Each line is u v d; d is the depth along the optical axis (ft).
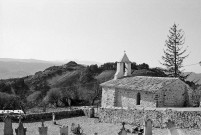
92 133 114.21
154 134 105.70
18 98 231.50
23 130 82.33
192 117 110.22
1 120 134.41
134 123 125.49
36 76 317.42
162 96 132.05
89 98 235.20
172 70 239.50
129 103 142.61
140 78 150.30
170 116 114.73
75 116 151.12
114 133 112.47
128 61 163.53
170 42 239.50
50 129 122.72
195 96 143.33
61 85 285.23
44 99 238.27
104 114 136.98
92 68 312.09
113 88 151.02
